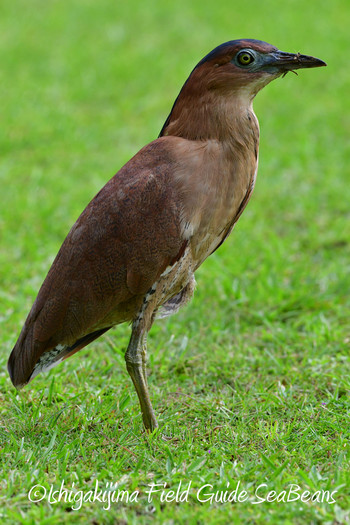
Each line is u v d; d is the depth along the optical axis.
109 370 10.54
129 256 8.04
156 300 8.29
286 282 13.34
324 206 16.59
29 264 13.98
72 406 9.20
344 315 11.99
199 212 8.09
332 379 9.88
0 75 26.80
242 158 8.28
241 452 8.09
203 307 12.40
